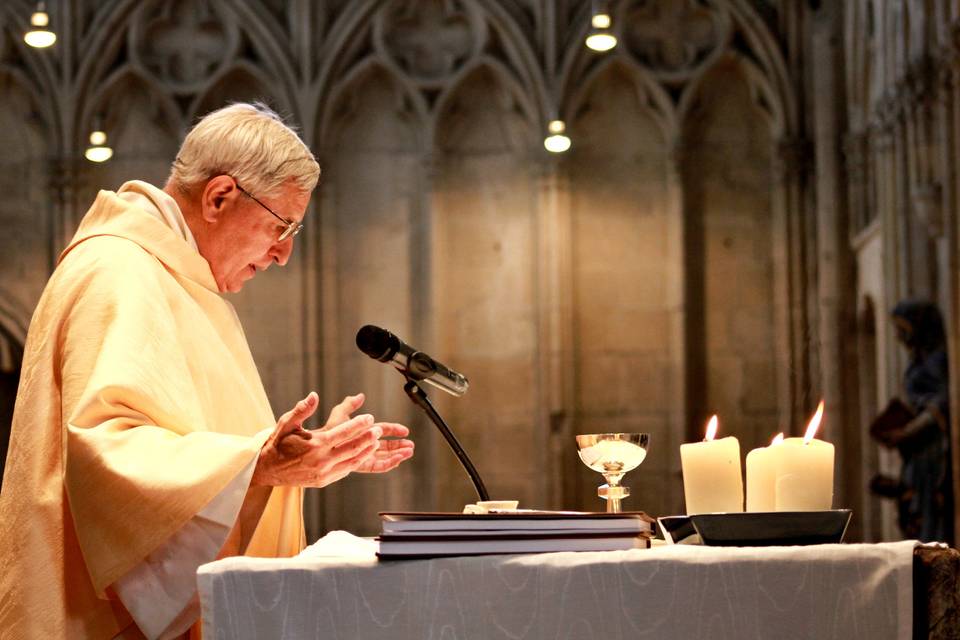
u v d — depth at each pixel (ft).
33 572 10.82
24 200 58.08
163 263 12.25
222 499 10.33
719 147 58.44
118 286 11.46
